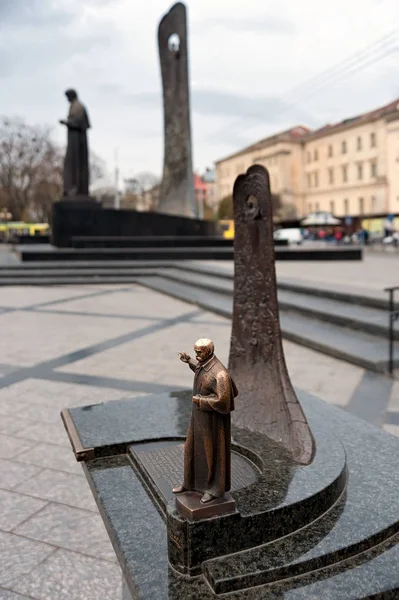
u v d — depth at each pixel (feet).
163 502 8.91
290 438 10.83
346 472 10.09
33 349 24.97
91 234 71.20
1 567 8.80
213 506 7.47
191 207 76.07
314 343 24.18
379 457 10.98
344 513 8.75
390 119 190.70
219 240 71.61
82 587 8.29
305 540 7.95
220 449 7.63
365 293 30.68
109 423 12.76
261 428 11.48
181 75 73.41
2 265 58.90
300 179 242.17
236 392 7.78
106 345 25.70
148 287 49.47
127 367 21.59
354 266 58.03
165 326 30.53
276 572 7.23
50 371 21.08
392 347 22.08
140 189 220.84
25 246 82.43
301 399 14.75
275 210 215.31
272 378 11.62
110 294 45.52
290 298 34.12
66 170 71.61
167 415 13.34
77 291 47.91
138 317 33.71
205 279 47.47
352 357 21.54
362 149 207.72
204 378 7.69
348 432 12.34
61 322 32.04
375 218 160.35
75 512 10.53
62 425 15.25
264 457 10.24
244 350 12.23
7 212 193.98
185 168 75.15
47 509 10.64
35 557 9.07
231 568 7.23
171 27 72.69
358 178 211.20
